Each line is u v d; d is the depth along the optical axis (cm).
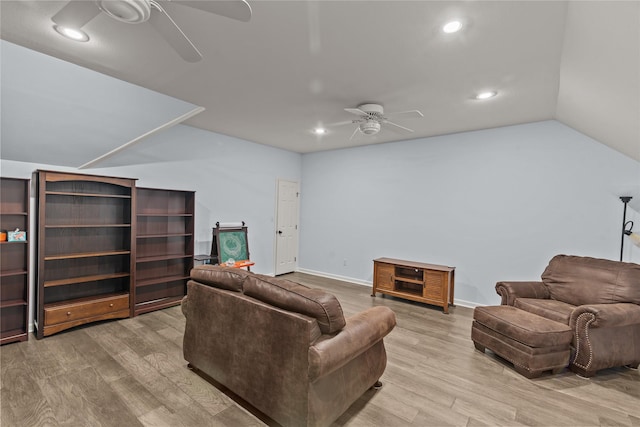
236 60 237
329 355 167
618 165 337
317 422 169
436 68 245
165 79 273
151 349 279
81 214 343
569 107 304
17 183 303
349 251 567
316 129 439
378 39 204
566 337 249
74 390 216
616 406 213
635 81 187
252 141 528
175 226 424
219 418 193
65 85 262
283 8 172
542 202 381
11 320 302
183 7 171
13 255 302
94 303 326
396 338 321
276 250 589
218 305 220
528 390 230
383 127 406
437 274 412
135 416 192
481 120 379
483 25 186
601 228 346
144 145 393
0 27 194
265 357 188
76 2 140
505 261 407
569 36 192
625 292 271
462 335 331
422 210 478
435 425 191
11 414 190
